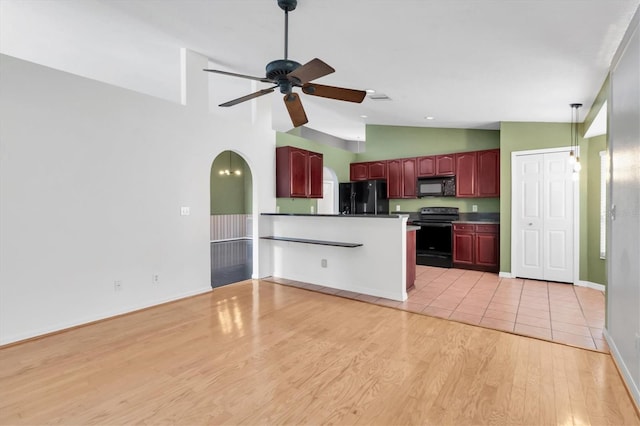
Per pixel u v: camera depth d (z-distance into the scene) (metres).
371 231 4.09
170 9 2.65
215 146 4.28
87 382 2.12
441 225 5.89
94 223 3.17
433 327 3.04
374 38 2.58
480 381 2.12
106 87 3.23
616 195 2.41
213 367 2.31
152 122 3.61
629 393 1.97
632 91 2.02
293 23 2.48
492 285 4.56
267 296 4.05
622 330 2.21
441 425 1.71
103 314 3.24
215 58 3.98
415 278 4.84
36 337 2.80
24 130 2.73
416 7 2.06
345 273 4.34
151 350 2.58
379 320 3.22
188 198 3.98
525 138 4.88
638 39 1.89
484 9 1.99
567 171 4.59
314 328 3.02
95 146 3.16
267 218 5.06
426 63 2.97
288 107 2.69
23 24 3.14
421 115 5.26
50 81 2.87
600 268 4.29
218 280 4.91
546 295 4.07
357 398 1.95
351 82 3.67
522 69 2.85
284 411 1.83
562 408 1.84
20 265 2.73
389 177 6.89
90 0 2.66
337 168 7.39
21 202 2.73
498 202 5.88
